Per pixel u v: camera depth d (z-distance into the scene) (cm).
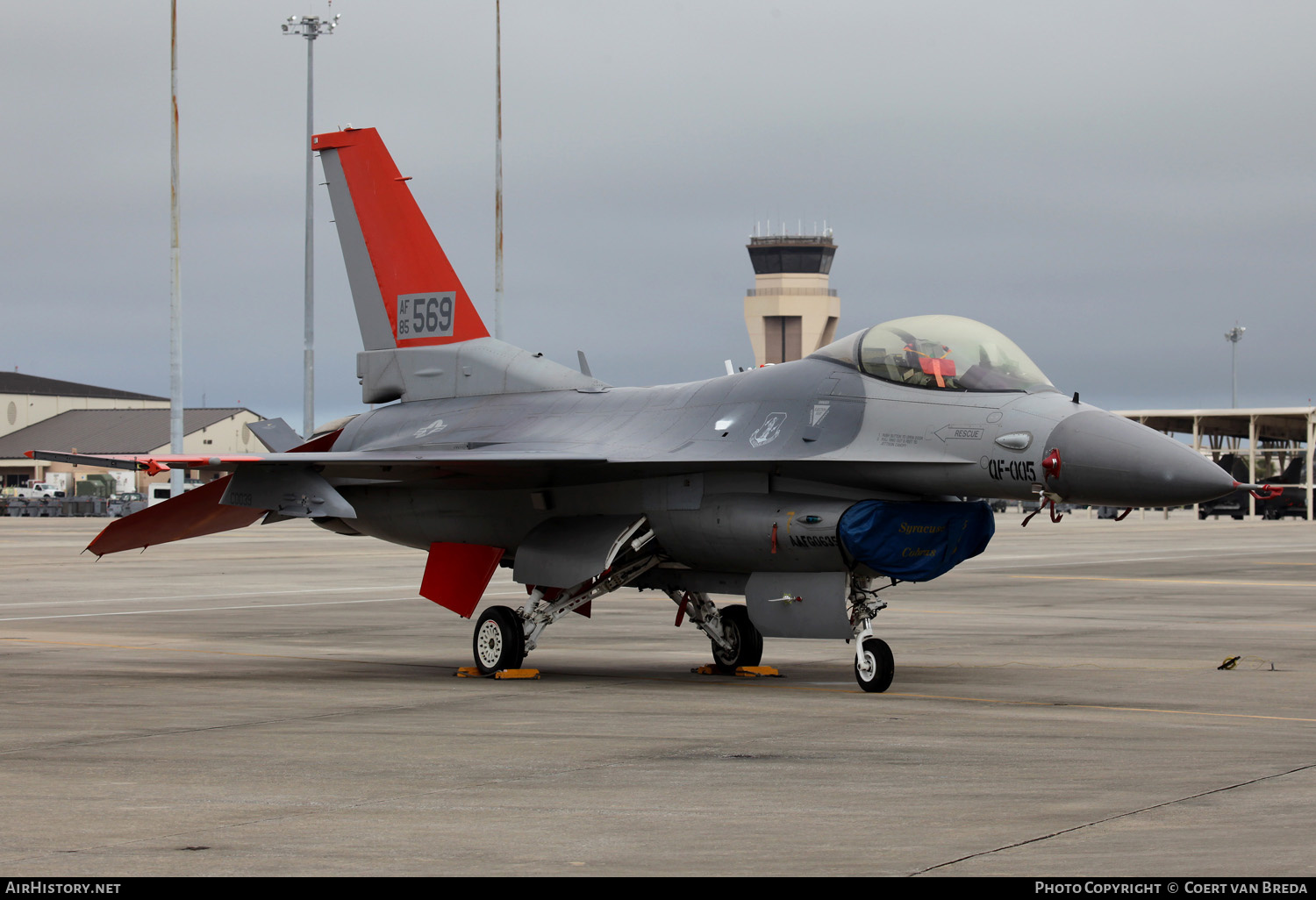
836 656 4738
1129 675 4084
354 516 4103
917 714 3303
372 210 5400
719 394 4266
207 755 2739
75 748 2825
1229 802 2269
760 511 3928
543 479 4284
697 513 4072
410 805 2266
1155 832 2058
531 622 4203
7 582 8512
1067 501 3609
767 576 3991
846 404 3944
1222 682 3934
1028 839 2014
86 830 2094
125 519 4459
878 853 1939
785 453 3919
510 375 4994
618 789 2397
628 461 3938
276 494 4194
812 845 1992
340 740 2920
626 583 4419
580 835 2056
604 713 3334
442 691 3791
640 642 5219
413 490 4769
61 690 3794
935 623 5834
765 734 2989
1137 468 3419
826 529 3772
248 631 5647
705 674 4306
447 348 5184
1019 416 3641
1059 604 6794
